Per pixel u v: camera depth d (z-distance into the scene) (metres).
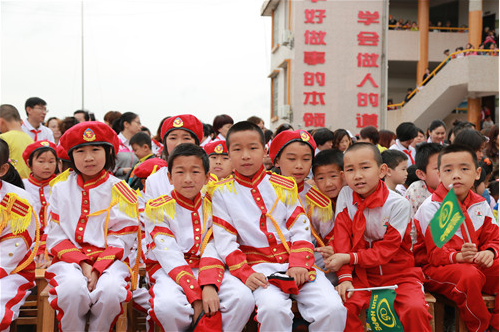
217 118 5.83
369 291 2.95
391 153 3.98
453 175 3.12
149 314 2.71
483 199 3.27
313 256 2.90
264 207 3.01
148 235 2.99
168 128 3.75
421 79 16.48
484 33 15.84
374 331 2.90
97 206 3.04
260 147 3.03
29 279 3.00
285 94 12.72
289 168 3.24
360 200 3.07
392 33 16.52
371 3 11.37
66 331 2.72
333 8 11.30
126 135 6.09
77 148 2.98
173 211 2.98
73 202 3.04
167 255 2.84
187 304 2.68
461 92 14.36
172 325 2.64
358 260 2.94
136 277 3.07
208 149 4.12
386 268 3.02
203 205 3.06
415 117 15.20
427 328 2.80
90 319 2.79
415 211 3.72
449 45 16.83
